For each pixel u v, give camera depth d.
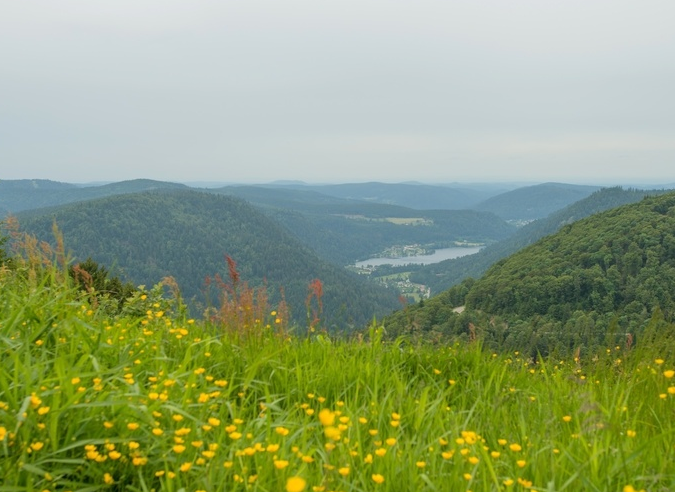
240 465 2.88
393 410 3.96
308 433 3.44
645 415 3.97
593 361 5.49
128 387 3.54
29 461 2.72
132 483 2.90
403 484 2.81
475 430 3.82
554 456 3.12
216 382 3.99
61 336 4.32
